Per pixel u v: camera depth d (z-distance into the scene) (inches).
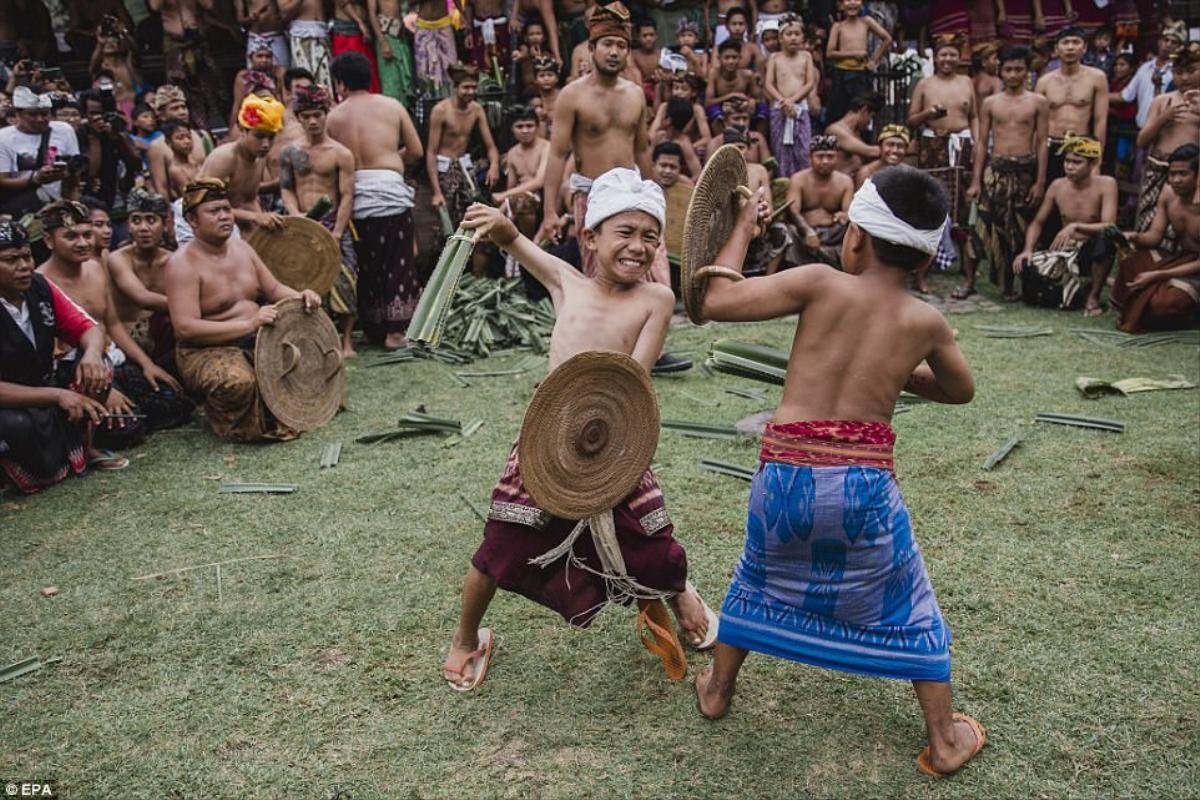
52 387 186.1
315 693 117.9
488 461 187.9
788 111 360.2
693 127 362.3
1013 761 102.7
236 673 122.3
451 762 105.3
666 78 355.6
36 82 301.9
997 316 292.2
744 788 100.3
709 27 425.4
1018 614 129.4
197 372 202.1
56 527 164.9
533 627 130.8
